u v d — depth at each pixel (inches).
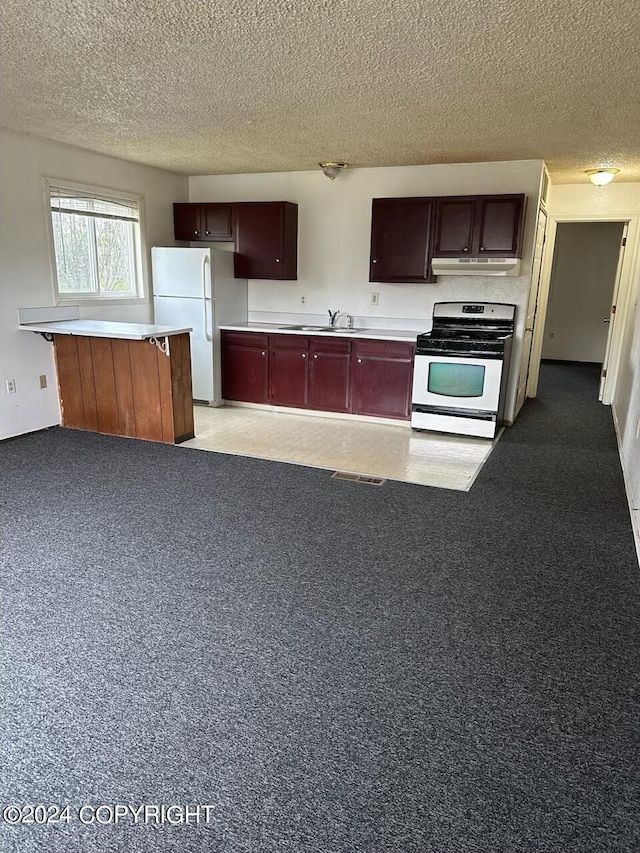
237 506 132.3
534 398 264.8
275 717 70.1
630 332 223.3
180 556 108.7
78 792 59.3
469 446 184.1
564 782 61.8
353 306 227.5
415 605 94.4
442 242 197.5
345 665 79.7
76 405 193.8
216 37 95.7
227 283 228.5
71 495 136.9
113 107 139.4
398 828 56.3
